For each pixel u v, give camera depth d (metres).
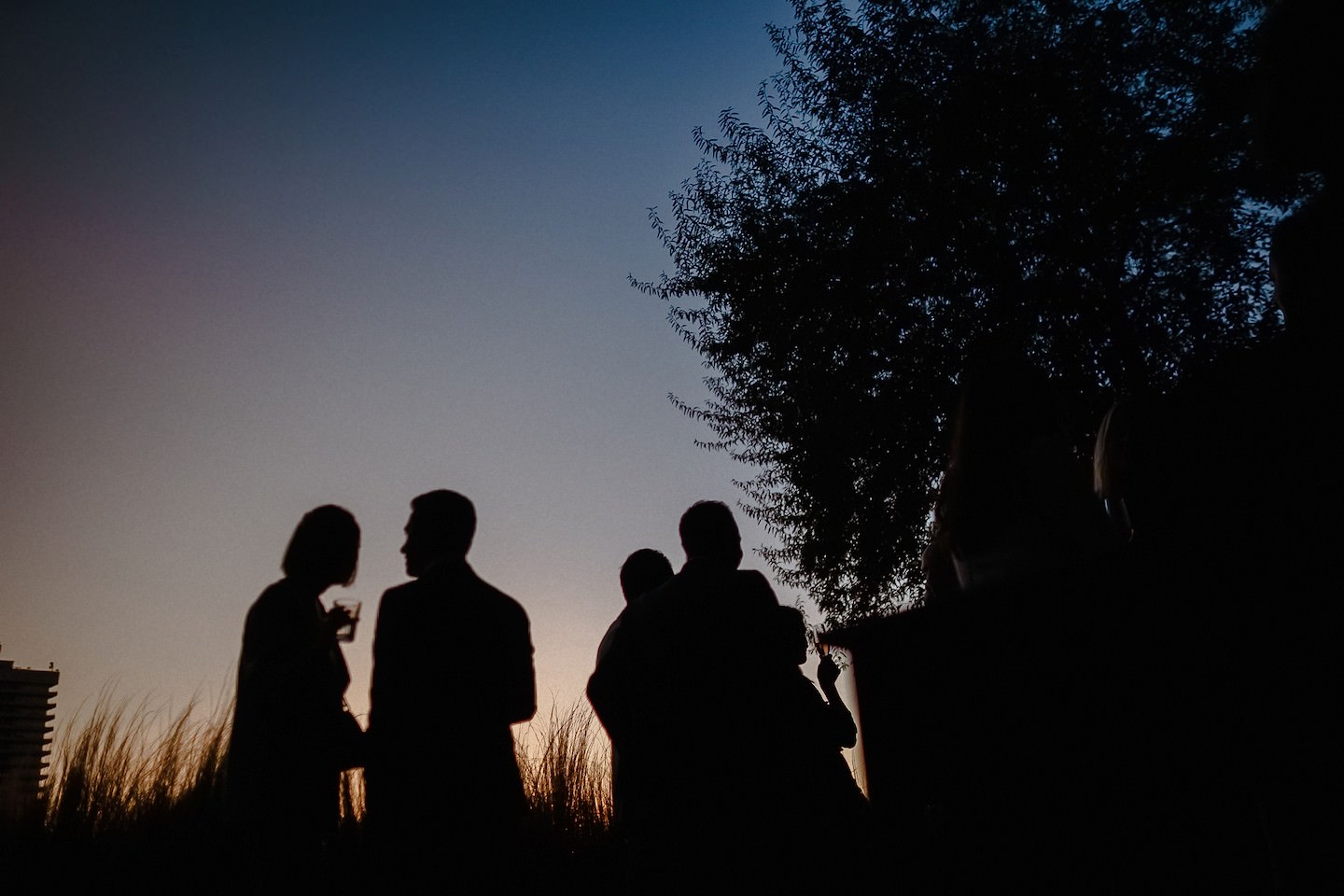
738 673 2.14
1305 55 0.84
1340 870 0.66
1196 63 8.27
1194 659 0.74
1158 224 8.25
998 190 8.62
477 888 2.46
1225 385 0.81
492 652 2.72
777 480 9.71
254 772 2.63
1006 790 0.79
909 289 8.79
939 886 0.81
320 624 2.90
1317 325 0.77
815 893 1.94
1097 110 8.41
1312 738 0.68
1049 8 9.12
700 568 2.37
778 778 2.05
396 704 2.59
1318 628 0.70
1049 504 1.43
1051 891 0.75
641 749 2.15
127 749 3.65
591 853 3.83
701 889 1.98
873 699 0.89
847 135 9.55
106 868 3.24
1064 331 7.98
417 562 2.98
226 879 3.28
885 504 8.71
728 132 9.96
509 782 2.63
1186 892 0.71
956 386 8.20
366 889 2.59
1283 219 0.86
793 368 9.30
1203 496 0.79
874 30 9.59
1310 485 0.73
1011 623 0.82
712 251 9.84
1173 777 0.73
